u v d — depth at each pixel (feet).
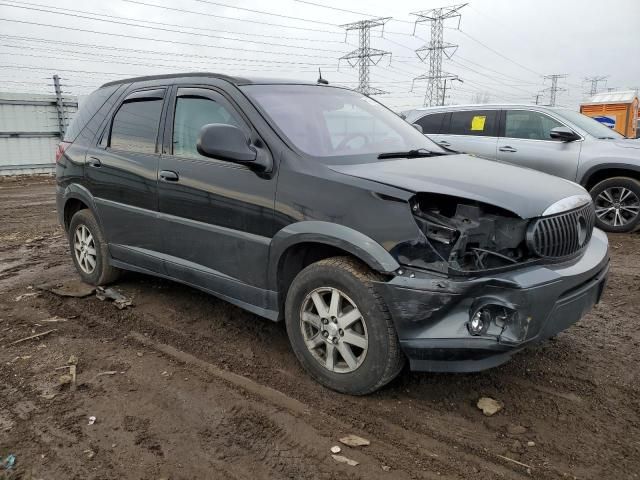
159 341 13.00
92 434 9.27
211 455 8.74
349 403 10.23
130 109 14.83
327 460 8.61
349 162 11.06
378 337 9.63
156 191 13.38
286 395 10.52
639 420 9.72
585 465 8.50
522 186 10.23
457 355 9.04
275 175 10.90
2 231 27.61
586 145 25.49
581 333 13.57
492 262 9.20
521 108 27.63
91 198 15.70
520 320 8.86
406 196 9.24
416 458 8.67
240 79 12.54
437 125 30.01
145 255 14.28
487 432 9.36
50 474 8.27
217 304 15.33
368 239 9.49
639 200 24.70
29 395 10.54
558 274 9.29
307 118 12.25
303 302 10.77
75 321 14.30
